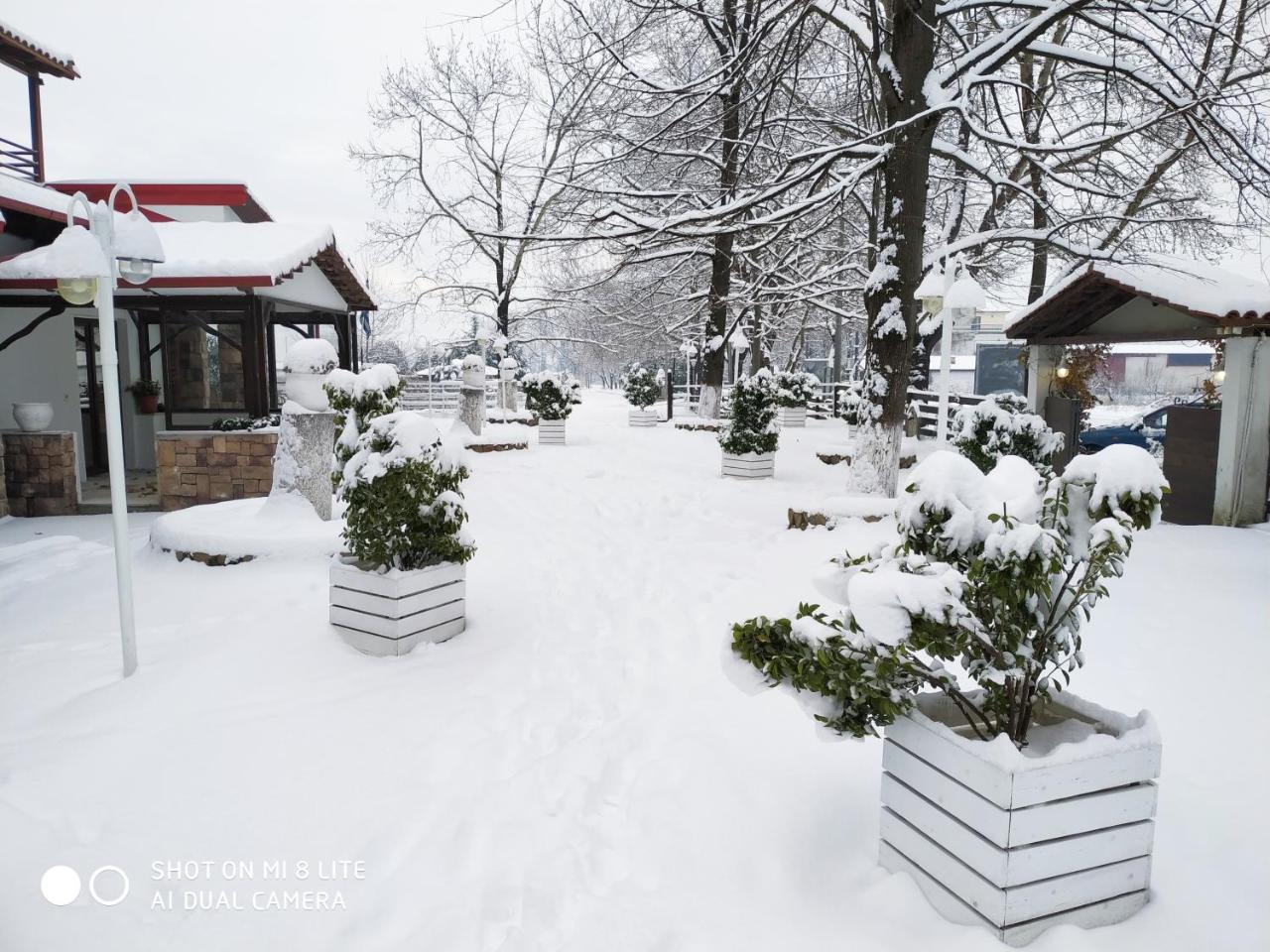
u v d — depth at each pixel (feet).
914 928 7.93
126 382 45.21
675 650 17.13
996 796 7.45
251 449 34.24
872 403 30.07
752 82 39.19
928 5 28.94
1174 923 7.93
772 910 8.57
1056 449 29.76
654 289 72.33
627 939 8.28
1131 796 7.84
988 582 7.88
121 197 49.47
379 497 16.37
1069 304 37.01
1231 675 14.76
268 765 12.01
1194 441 31.99
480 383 54.95
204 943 8.40
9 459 33.88
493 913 8.80
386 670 15.72
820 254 71.36
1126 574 21.89
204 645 16.87
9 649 16.96
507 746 12.75
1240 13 29.07
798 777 11.24
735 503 34.30
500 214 88.17
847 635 8.46
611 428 71.77
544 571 23.67
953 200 57.21
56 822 10.48
